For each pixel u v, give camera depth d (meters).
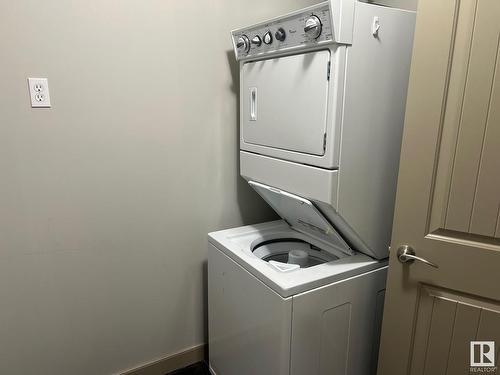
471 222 1.27
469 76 1.19
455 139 1.25
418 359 1.50
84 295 1.81
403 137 1.34
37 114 1.53
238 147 2.06
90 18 1.55
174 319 2.09
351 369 1.66
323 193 1.41
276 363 1.46
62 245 1.70
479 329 1.34
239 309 1.70
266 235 1.96
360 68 1.34
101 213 1.76
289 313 1.38
